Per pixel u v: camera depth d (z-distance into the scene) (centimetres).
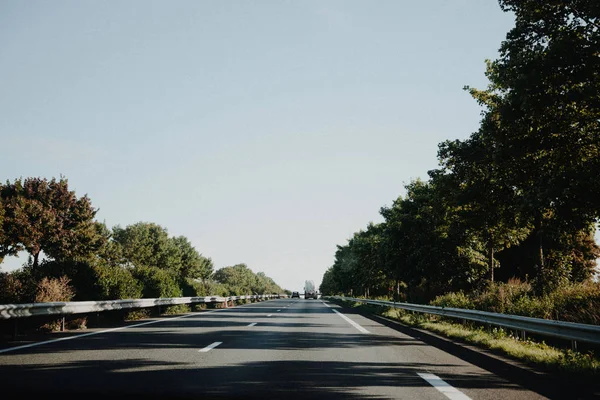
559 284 1930
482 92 1983
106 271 1845
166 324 1566
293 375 657
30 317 1238
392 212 3200
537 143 1266
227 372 672
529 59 1154
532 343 984
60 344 967
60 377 610
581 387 595
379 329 1495
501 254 3550
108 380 595
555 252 2752
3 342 997
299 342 1073
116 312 1733
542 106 1152
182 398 506
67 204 4781
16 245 4275
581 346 1007
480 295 2064
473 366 779
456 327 1314
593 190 1066
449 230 2553
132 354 836
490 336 1051
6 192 4634
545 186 1152
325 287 12838
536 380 632
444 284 2716
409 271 2722
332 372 687
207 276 10775
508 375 694
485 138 1453
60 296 1439
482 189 1617
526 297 1631
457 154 1653
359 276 4662
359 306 3375
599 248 3089
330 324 1675
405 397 536
